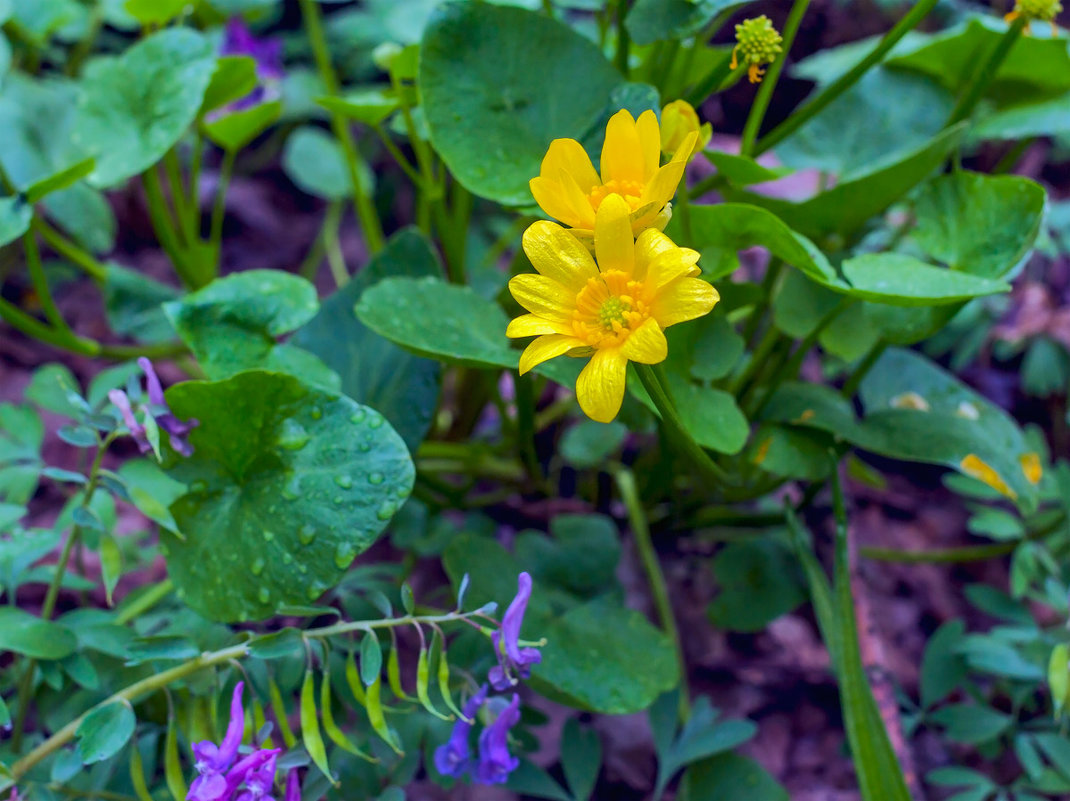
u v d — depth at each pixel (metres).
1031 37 0.44
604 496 0.53
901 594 0.55
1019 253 0.40
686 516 0.50
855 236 0.48
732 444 0.39
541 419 0.56
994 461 0.42
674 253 0.33
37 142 0.55
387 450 0.37
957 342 0.67
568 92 0.41
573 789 0.41
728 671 0.49
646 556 0.48
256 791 0.35
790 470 0.42
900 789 0.40
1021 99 0.47
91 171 0.42
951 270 0.40
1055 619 0.54
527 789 0.41
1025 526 0.48
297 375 0.40
